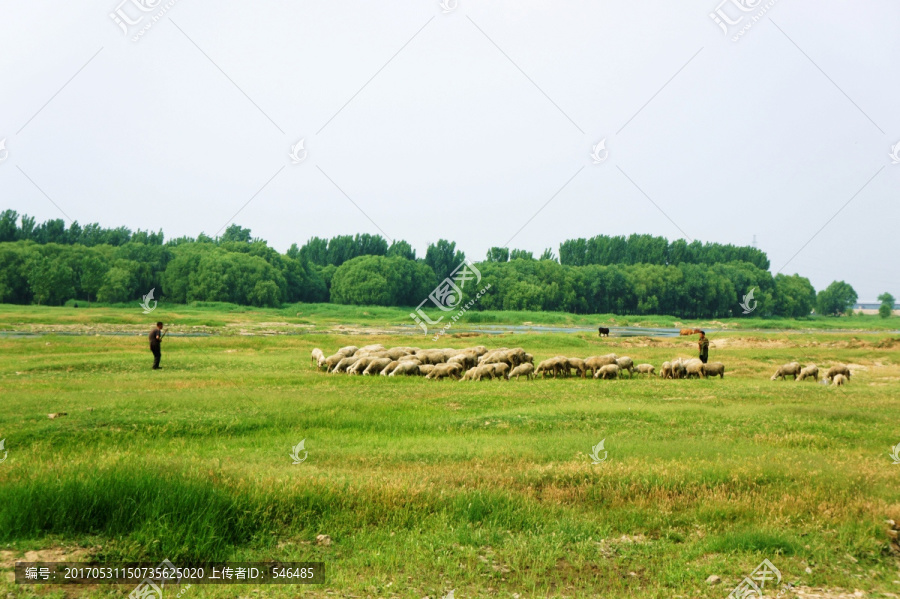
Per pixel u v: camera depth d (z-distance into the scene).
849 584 9.69
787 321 143.12
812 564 10.30
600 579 9.82
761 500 12.61
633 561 10.46
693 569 10.05
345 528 11.17
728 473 13.80
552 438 17.28
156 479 11.51
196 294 114.19
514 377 30.62
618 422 19.53
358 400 22.44
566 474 13.70
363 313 122.88
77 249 111.38
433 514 11.74
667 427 19.00
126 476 11.50
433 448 15.95
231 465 13.52
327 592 9.13
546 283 147.00
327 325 94.50
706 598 9.22
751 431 18.55
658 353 47.66
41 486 10.94
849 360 43.72
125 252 116.25
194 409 19.77
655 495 12.91
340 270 145.00
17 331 65.06
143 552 9.93
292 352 43.19
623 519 11.99
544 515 11.95
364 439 17.19
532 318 131.00
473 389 26.05
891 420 20.27
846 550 10.80
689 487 13.21
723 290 146.12
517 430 18.77
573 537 11.11
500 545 10.83
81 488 10.95
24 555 9.66
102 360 33.31
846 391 27.12
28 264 101.50
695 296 146.88
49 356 36.03
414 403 22.44
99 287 104.31
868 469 14.50
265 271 123.50
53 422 17.25
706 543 10.95
